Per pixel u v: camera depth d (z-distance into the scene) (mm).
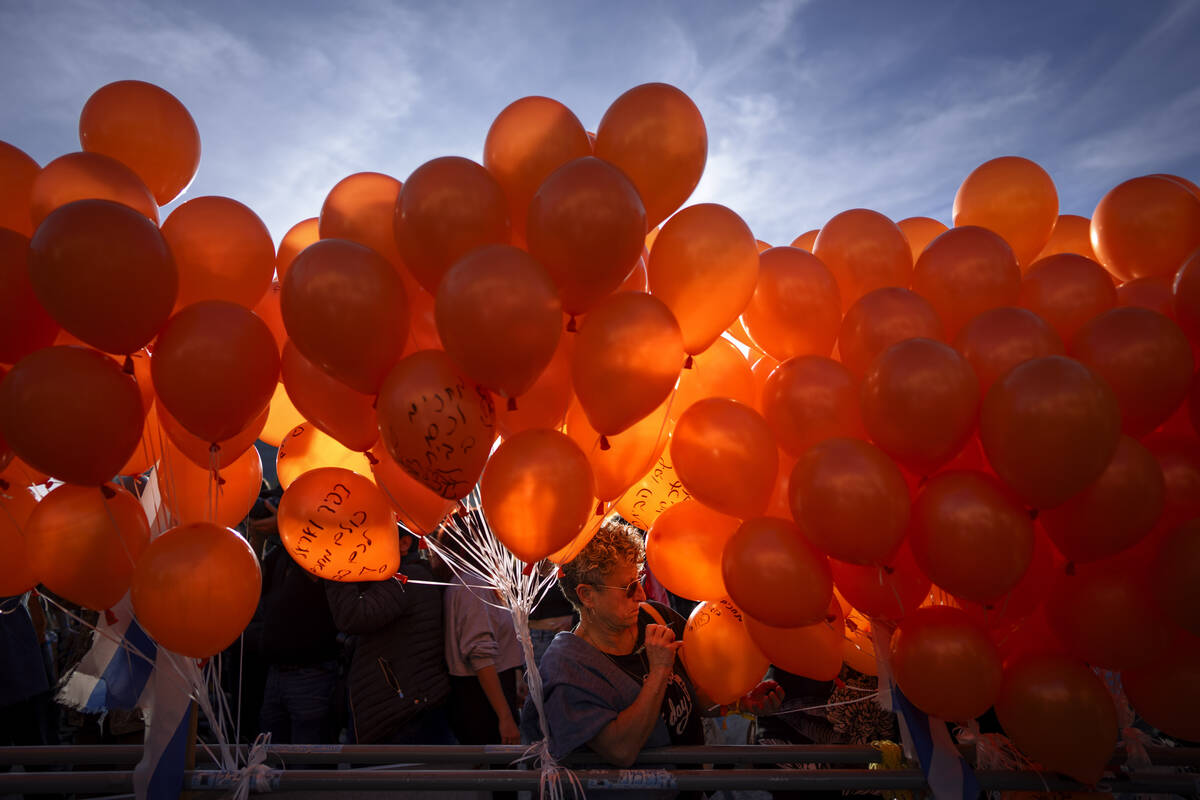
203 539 1761
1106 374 1760
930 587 1976
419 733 2795
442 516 2045
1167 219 2090
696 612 2248
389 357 1672
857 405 1851
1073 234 2434
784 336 1945
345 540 1976
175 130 1939
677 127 1805
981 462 1875
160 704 1948
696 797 2305
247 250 1807
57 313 1537
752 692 2424
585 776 1955
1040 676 1853
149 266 1558
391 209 1830
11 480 2006
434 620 2857
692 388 2057
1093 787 1884
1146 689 1894
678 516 2096
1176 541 1742
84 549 1785
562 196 1589
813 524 1713
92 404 1579
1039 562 1889
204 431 1677
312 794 2271
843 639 2109
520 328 1513
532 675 2035
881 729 2377
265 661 3080
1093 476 1626
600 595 2090
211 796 2016
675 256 1791
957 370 1676
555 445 1745
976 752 2092
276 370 1755
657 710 1956
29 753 2020
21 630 3174
